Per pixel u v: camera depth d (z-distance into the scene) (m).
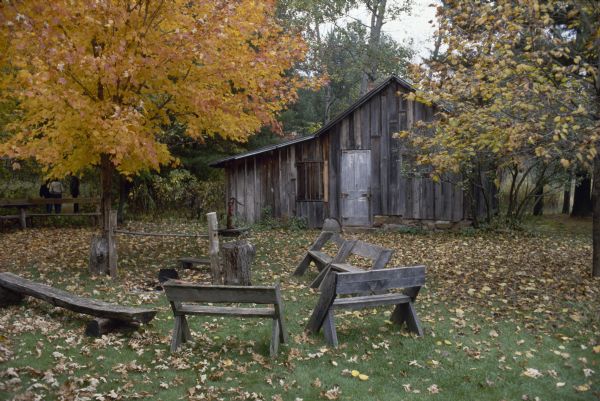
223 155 20.88
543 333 6.49
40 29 6.51
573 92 7.60
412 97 8.48
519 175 20.75
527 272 10.01
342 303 6.03
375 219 16.73
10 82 8.59
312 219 17.11
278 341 5.69
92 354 5.43
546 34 7.85
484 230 15.56
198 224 17.59
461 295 8.29
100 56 8.68
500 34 8.04
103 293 8.14
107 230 9.47
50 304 7.17
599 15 7.86
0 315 6.71
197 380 4.92
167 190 19.34
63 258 11.19
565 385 5.02
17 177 19.36
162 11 8.94
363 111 16.70
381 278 6.05
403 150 15.66
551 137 7.52
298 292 8.41
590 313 7.17
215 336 6.11
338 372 5.21
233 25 9.05
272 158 17.33
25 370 4.90
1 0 5.63
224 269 8.62
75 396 4.41
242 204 17.42
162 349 5.67
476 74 8.12
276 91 10.22
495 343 6.12
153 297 7.79
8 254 11.81
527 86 7.41
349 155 16.89
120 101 9.23
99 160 9.88
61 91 8.21
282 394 4.70
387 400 4.65
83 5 7.62
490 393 4.84
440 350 5.84
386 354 5.71
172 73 9.35
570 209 24.03
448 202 16.08
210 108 9.14
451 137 8.44
